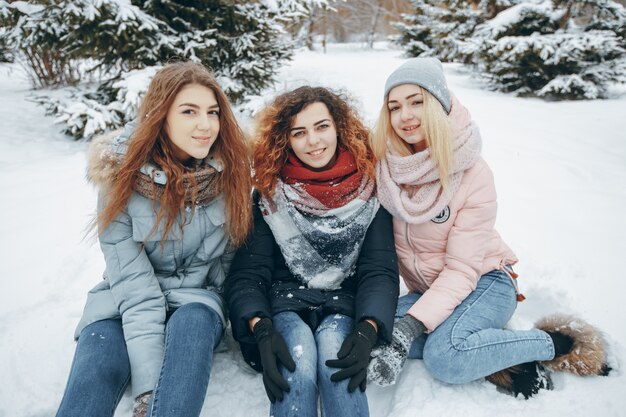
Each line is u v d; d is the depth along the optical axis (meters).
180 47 4.90
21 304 2.20
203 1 5.03
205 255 1.66
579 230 2.73
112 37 4.39
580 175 3.69
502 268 1.79
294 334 1.48
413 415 1.50
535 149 4.39
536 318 2.04
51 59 7.62
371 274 1.66
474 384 1.63
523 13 7.24
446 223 1.70
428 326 1.60
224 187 1.61
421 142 1.76
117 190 1.49
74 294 2.27
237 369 1.75
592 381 1.60
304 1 6.28
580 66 6.83
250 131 1.85
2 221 3.08
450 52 10.41
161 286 1.64
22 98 7.03
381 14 21.47
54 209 3.24
